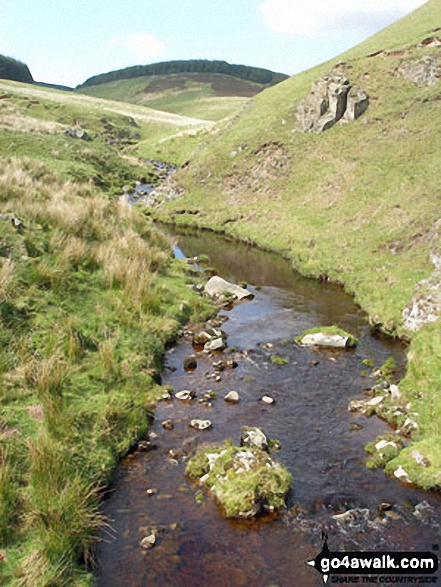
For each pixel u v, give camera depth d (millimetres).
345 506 9992
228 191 41781
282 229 32875
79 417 11594
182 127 97000
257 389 14586
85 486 9984
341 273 25188
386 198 30984
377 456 11422
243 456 10773
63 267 17219
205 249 31891
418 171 32125
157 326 17422
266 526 9461
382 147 36969
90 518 9375
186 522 9516
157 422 12781
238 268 27781
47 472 9484
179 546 8961
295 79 57125
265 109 51562
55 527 8570
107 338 15414
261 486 10023
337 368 15992
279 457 11453
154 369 15078
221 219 37312
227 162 44625
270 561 8695
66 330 14562
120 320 16531
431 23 51375
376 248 26250
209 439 12062
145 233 25875
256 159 43031
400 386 14367
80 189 28234
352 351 17328
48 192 23891
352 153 38031
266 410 13438
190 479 10688
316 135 42219
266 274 26719
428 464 10773
